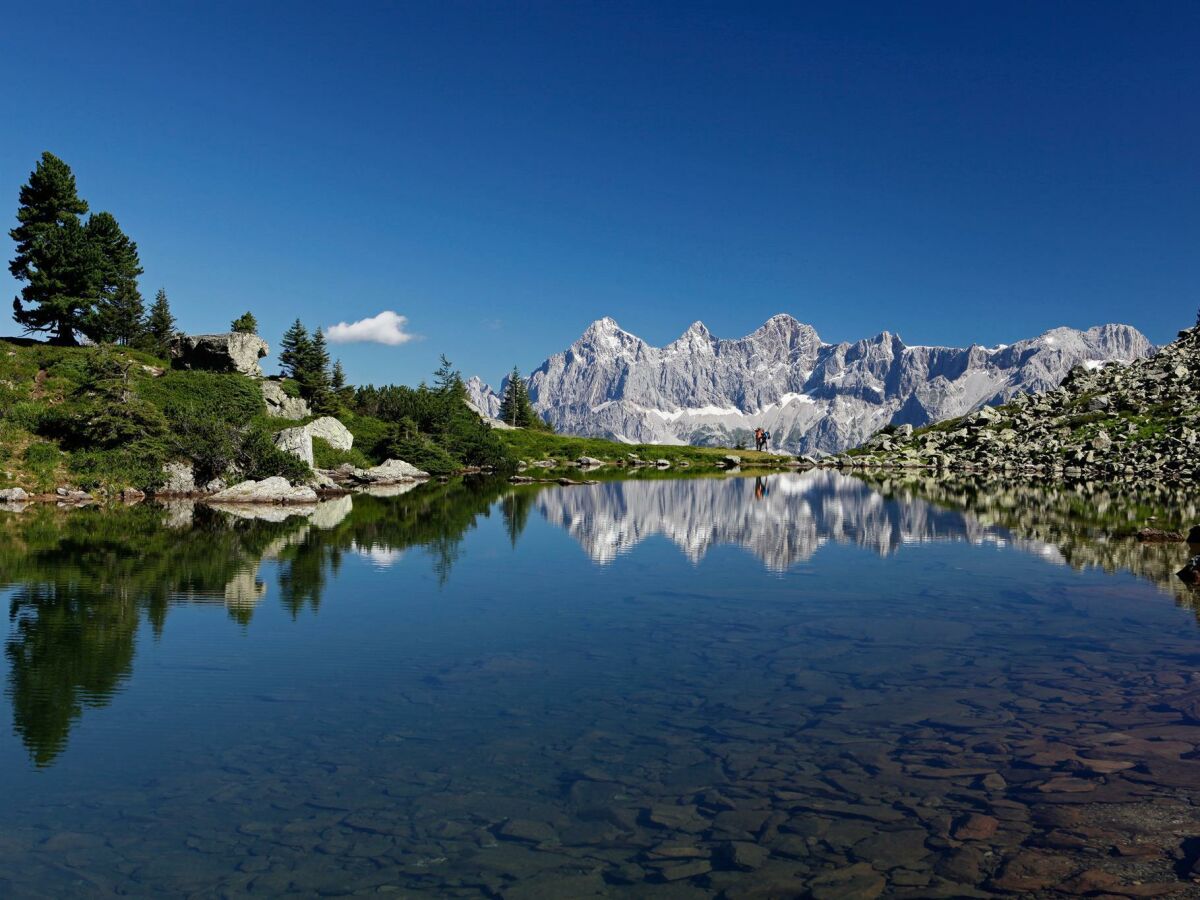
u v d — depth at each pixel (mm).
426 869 10484
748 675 18984
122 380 77625
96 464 71375
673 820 11727
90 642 22266
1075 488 79062
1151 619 24359
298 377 127188
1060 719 15633
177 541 43250
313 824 11789
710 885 9945
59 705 17062
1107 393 130375
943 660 20078
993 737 14727
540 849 10969
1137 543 41062
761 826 11500
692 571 34094
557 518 56375
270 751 14555
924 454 140125
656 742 14781
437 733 15367
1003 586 30016
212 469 77125
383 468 101375
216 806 12398
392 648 21625
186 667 19828
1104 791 12320
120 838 11422
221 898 9836
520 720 16047
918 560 36469
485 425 153000
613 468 146625
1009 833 11086
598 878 10195
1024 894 9570
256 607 26828
